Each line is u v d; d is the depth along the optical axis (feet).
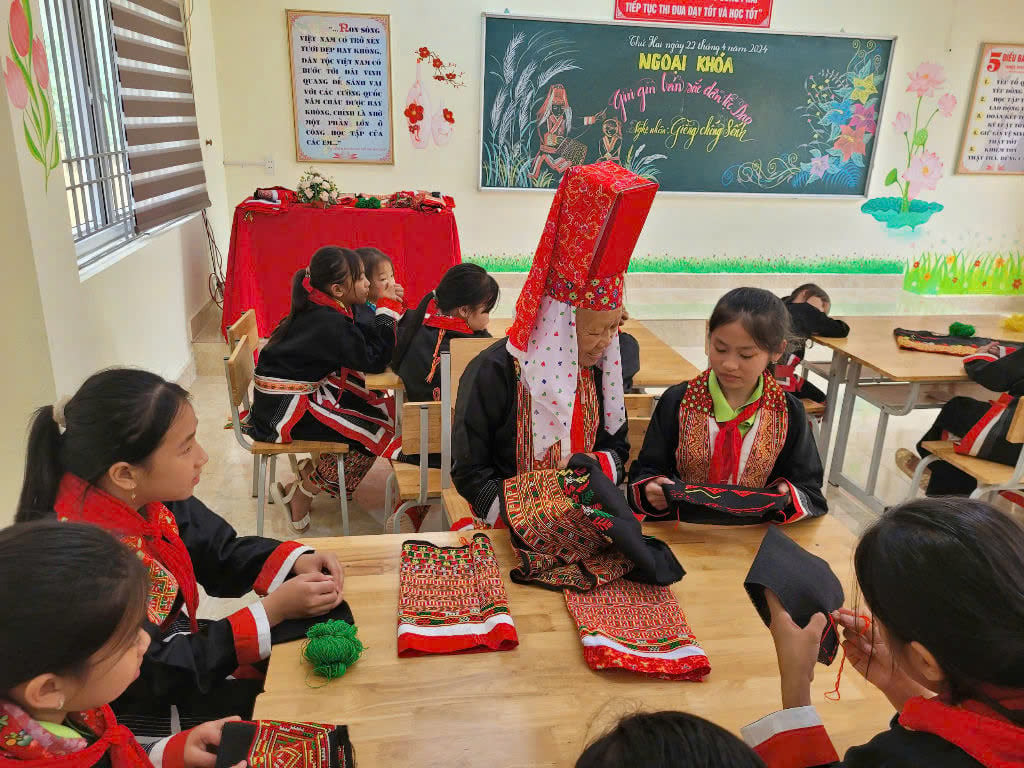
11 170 6.77
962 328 9.83
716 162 17.93
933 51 17.65
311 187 13.75
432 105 16.52
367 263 9.41
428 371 7.79
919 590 1.96
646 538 4.01
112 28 10.11
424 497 6.84
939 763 1.99
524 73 16.58
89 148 9.93
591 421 4.85
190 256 13.57
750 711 2.97
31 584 2.02
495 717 2.88
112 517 3.34
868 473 10.55
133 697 3.38
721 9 16.70
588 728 2.83
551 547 3.87
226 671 3.46
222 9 15.28
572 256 4.11
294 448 7.58
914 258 19.45
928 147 18.45
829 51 17.31
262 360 7.84
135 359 10.26
